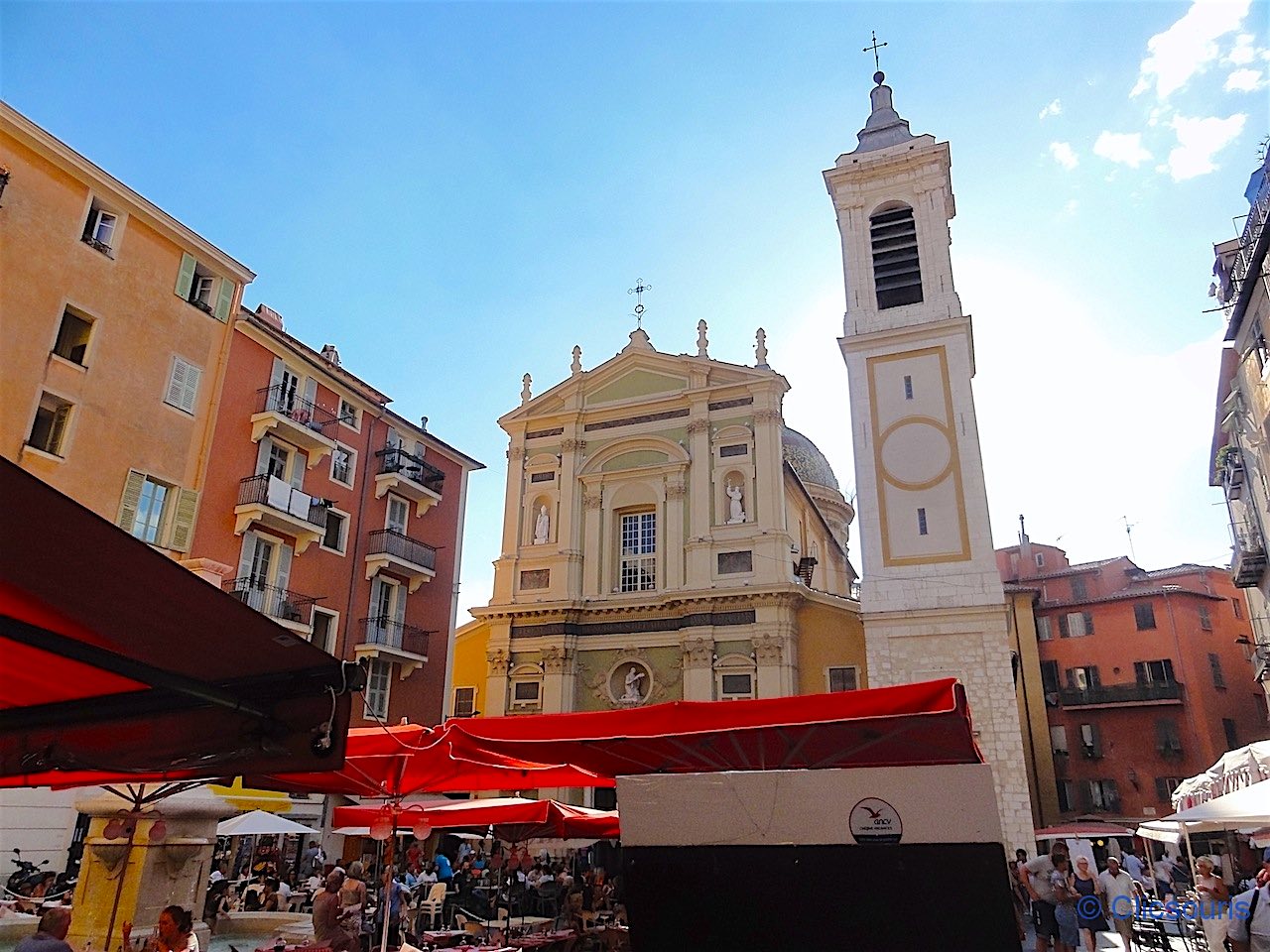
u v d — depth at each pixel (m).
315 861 26.77
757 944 6.93
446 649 34.81
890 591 30.67
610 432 39.22
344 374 32.72
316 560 29.50
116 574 3.68
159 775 6.36
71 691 4.72
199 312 26.75
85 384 23.06
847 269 36.38
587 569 37.25
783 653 33.03
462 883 23.36
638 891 7.30
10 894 17.25
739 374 37.75
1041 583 52.12
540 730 10.22
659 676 34.59
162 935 8.52
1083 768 45.16
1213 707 44.28
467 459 38.03
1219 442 35.41
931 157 36.62
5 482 3.09
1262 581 33.56
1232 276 27.61
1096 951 16.98
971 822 6.79
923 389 33.00
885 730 9.80
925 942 6.66
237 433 27.31
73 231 23.39
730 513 35.97
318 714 4.79
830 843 7.02
